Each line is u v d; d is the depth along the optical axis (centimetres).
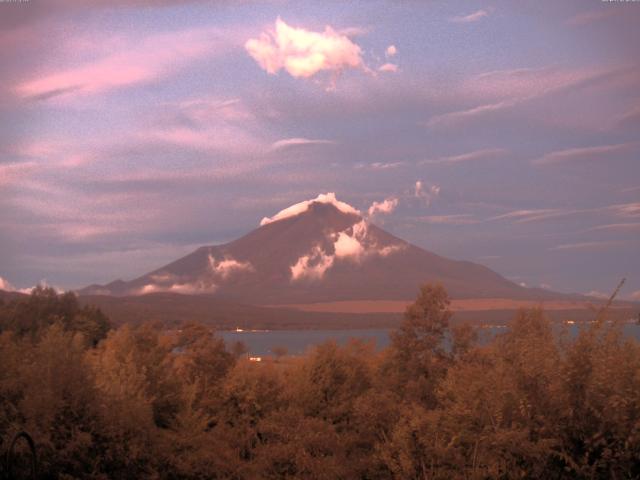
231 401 2098
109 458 1474
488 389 1129
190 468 1653
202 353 2280
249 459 1931
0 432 1377
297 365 2231
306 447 1748
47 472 1391
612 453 990
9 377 1497
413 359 2073
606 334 1052
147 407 1623
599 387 1004
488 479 1116
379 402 1784
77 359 1527
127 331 2205
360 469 1617
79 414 1484
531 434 1051
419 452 1359
